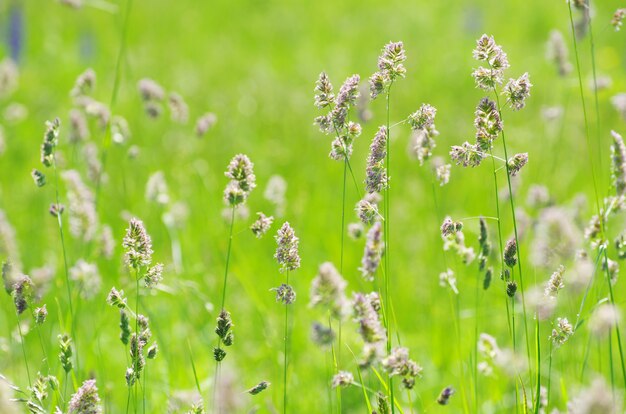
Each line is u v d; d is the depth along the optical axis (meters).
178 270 5.09
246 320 5.20
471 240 6.18
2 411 2.43
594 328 2.83
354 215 6.79
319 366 4.73
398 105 9.78
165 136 8.49
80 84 5.12
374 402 4.27
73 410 2.80
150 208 6.00
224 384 1.98
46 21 14.27
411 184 7.24
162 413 4.12
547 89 9.22
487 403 4.21
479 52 2.85
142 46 13.27
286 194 7.10
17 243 5.73
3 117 8.52
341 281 2.35
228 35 14.70
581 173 7.38
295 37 14.55
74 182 4.50
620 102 4.43
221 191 6.89
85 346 4.60
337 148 2.92
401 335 5.15
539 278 4.68
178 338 4.92
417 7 16.28
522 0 15.56
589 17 3.62
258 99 10.59
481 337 3.44
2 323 4.91
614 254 5.22
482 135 2.88
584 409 1.97
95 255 4.59
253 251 6.05
